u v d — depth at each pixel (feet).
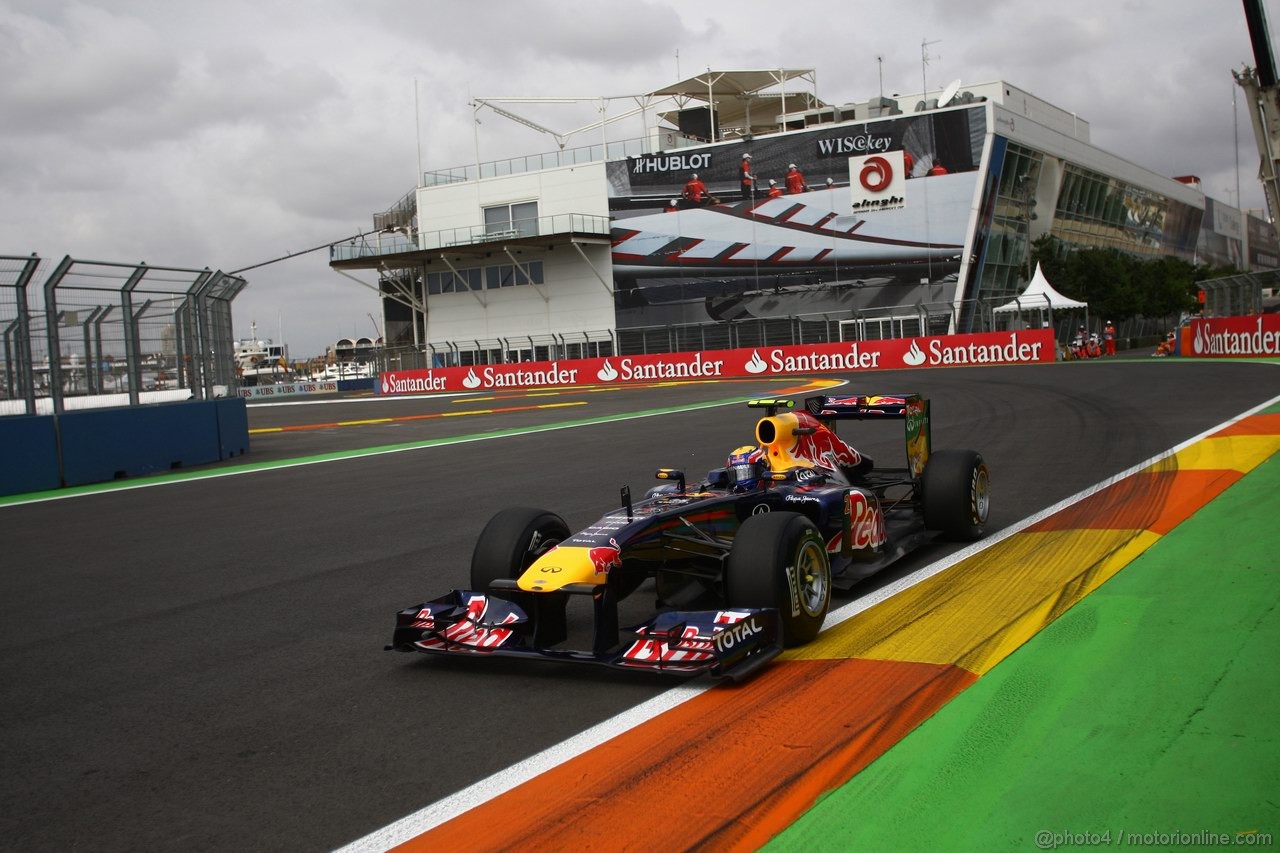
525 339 194.39
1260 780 10.55
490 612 15.98
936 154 158.51
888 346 130.62
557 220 186.19
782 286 171.53
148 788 12.18
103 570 26.53
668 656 14.02
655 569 17.75
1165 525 23.45
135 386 55.26
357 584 23.04
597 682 15.19
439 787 11.71
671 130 192.65
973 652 15.26
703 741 12.46
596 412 83.97
